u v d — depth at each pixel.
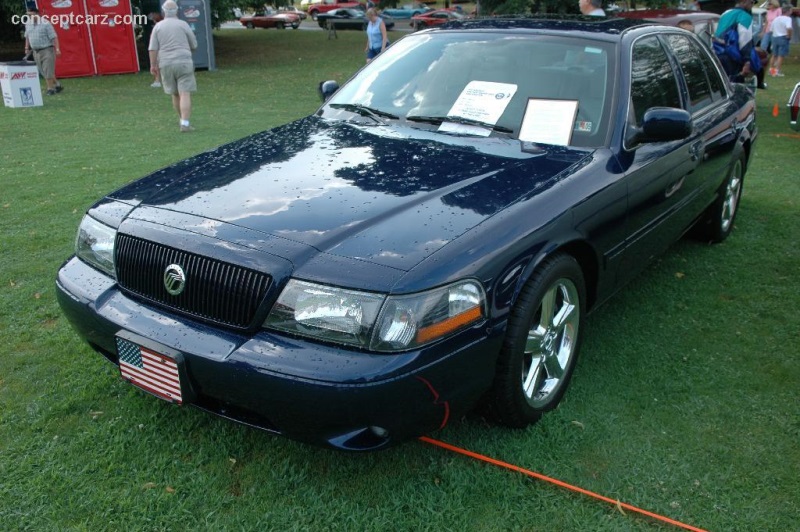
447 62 3.89
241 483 2.62
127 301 2.70
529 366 2.89
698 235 5.30
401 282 2.27
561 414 3.07
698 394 3.27
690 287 4.53
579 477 2.68
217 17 23.31
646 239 3.66
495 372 2.65
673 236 4.17
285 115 11.87
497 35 3.95
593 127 3.39
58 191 6.71
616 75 3.55
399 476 2.67
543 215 2.75
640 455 2.80
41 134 9.97
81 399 3.16
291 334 2.33
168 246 2.55
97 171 7.59
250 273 2.38
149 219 2.71
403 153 3.19
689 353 3.67
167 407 3.09
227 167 3.13
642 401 3.20
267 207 2.67
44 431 2.93
